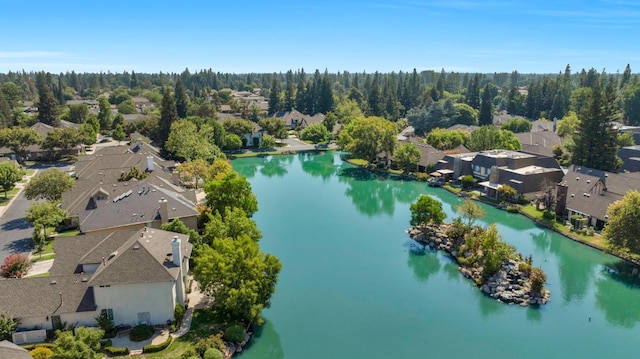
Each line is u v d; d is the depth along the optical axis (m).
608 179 87.19
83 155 115.88
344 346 42.06
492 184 93.44
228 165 95.88
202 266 43.44
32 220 60.25
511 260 57.53
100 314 40.28
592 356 41.25
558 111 193.88
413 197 96.69
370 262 61.25
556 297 52.09
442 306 49.69
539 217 78.69
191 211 61.66
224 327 41.91
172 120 135.75
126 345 38.72
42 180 72.56
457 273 58.00
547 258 63.16
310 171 122.81
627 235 57.47
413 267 59.66
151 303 40.97
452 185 103.75
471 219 70.88
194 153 111.94
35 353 35.81
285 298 50.97
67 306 39.72
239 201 66.25
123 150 109.50
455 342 43.06
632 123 175.88
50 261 54.91
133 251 42.12
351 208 87.88
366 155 122.06
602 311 49.19
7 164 84.00
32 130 116.62
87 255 45.34
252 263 42.81
